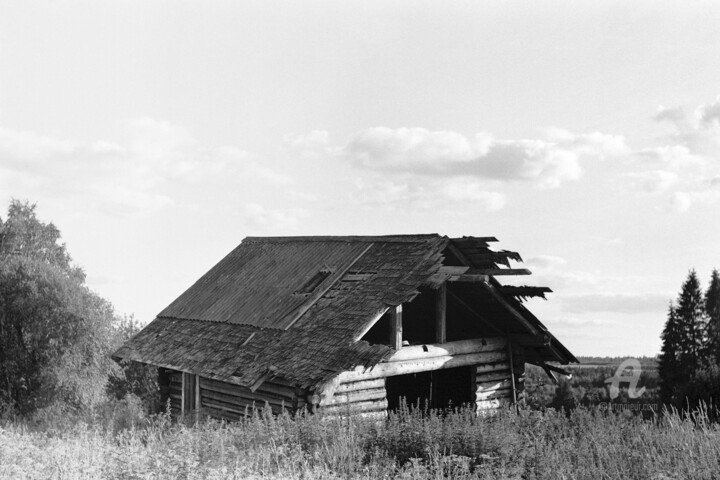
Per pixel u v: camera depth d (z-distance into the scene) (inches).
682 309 1791.3
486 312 798.5
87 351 1239.5
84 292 1269.7
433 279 692.1
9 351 1198.9
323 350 666.8
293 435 499.8
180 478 363.3
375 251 821.2
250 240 1093.8
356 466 434.3
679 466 404.2
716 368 844.6
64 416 1117.1
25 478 373.7
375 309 679.7
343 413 637.9
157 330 975.0
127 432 614.2
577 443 478.3
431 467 410.3
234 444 491.5
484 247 716.7
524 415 529.0
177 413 872.3
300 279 856.9
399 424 504.4
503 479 392.8
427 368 718.5
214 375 745.6
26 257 1334.9
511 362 817.5
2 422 1018.1
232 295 933.2
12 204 1550.2
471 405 778.2
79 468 393.7
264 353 727.1
